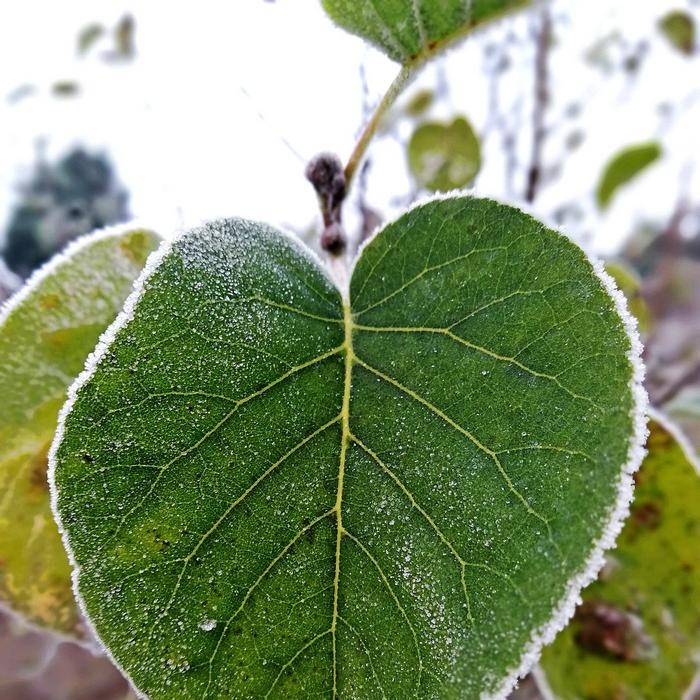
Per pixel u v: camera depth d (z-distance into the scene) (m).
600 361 0.06
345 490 0.06
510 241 0.07
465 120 0.14
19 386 0.08
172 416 0.06
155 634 0.06
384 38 0.08
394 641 0.06
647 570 0.10
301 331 0.07
